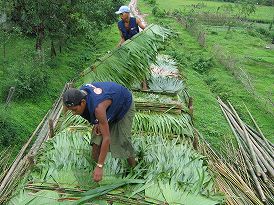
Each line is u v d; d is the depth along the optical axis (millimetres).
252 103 11266
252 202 5848
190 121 6762
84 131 5770
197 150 6039
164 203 4039
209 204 4090
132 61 6418
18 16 10547
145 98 7012
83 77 6090
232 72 13930
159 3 35656
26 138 7355
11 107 8094
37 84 9148
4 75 9562
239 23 26625
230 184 6000
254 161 7348
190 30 20797
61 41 12305
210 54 16297
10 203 4133
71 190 4180
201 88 11727
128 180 4348
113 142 4484
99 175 4102
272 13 34000
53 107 8773
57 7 10289
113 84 4184
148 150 5129
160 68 9180
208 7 35031
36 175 4527
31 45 12141
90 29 11117
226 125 9359
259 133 9195
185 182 4398
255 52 18391
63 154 4809
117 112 4250
